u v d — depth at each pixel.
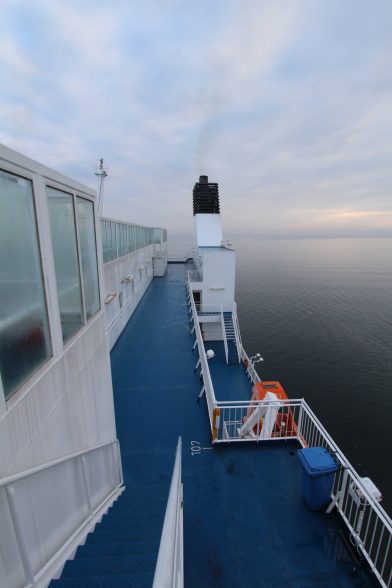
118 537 3.30
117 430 6.68
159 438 6.39
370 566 3.74
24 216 2.33
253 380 10.76
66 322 3.18
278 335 41.28
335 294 69.62
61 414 2.98
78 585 2.48
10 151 2.08
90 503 3.62
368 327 44.50
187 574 3.74
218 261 14.35
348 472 4.29
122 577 2.57
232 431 8.14
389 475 17.42
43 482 2.57
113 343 10.81
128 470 5.58
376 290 75.19
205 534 4.23
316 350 35.88
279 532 4.26
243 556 3.94
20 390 2.23
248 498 4.82
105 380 4.60
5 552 1.94
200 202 20.78
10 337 2.12
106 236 9.62
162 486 5.11
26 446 2.28
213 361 12.57
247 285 82.62
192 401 7.79
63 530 2.96
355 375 29.69
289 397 26.00
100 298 4.43
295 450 5.88
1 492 1.94
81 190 3.59
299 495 4.88
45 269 2.63
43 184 2.60
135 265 15.34
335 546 4.08
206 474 5.33
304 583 3.65
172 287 20.80
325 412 23.75
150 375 9.02
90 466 3.79
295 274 107.12
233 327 13.91
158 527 3.60
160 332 12.31
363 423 22.31
